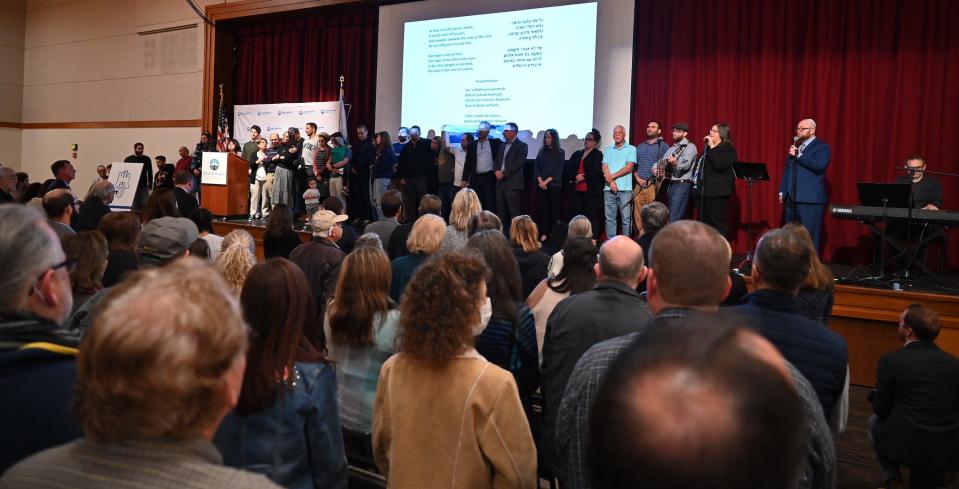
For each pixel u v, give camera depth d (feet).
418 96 30.58
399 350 5.81
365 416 6.91
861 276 17.78
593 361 4.50
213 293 2.71
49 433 3.29
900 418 9.45
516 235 11.52
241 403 4.78
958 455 9.13
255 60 37.14
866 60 22.13
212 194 30.66
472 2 29.12
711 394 1.49
